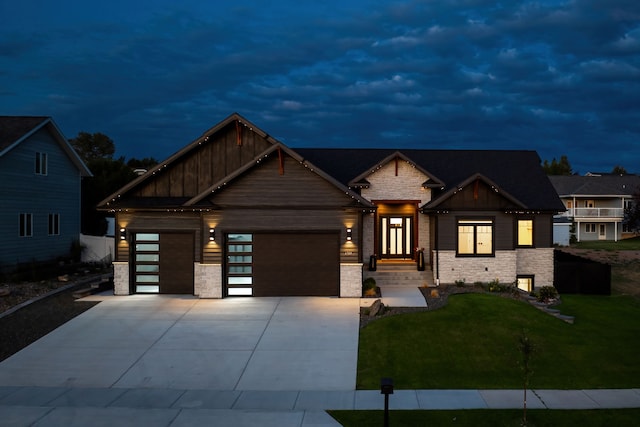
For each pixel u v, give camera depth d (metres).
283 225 19.61
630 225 47.31
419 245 23.39
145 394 10.93
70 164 29.83
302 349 13.66
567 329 15.63
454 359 12.91
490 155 26.58
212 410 10.05
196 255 20.22
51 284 21.89
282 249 19.70
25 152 25.69
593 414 9.70
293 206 19.59
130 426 9.30
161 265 20.47
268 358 13.04
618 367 12.43
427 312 16.66
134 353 13.45
